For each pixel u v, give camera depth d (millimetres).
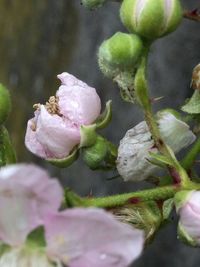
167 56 356
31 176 119
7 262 131
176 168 144
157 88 357
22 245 132
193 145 165
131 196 140
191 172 155
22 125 458
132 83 151
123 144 156
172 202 146
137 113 369
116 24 400
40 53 460
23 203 128
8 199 127
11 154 151
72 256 129
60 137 157
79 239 128
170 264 355
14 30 476
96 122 160
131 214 145
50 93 456
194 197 140
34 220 129
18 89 466
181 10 155
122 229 124
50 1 458
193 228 140
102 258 127
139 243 125
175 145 159
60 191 124
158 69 358
